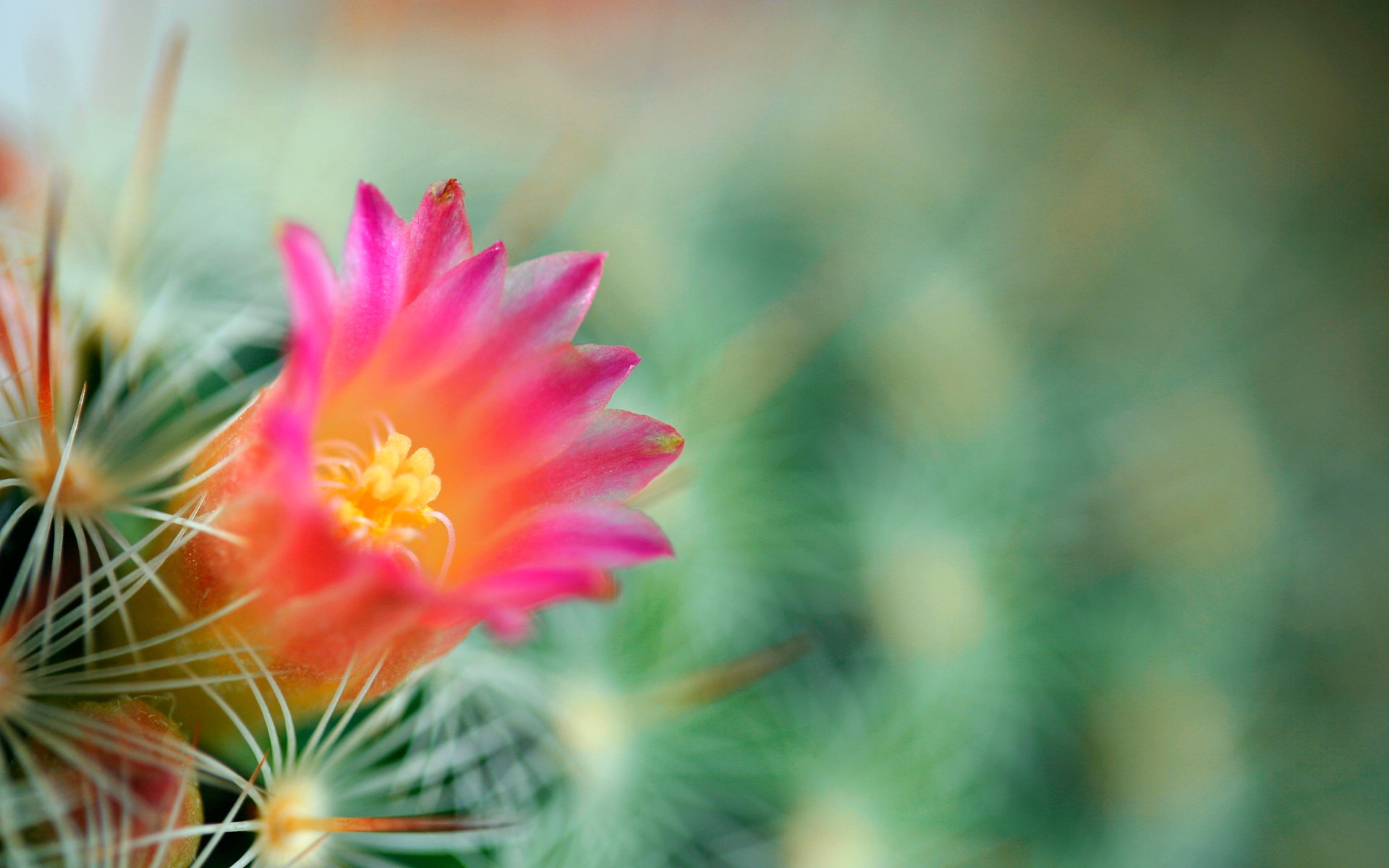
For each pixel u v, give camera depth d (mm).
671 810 99
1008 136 165
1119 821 115
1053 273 152
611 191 116
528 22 175
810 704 106
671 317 111
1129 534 133
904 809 105
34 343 85
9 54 135
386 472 77
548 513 77
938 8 178
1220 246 169
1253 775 126
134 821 78
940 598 111
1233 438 144
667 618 99
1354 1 201
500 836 91
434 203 77
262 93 123
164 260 98
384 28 131
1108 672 121
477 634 94
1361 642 149
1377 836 135
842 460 116
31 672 79
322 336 71
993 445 123
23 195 102
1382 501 159
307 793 83
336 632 76
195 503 78
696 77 169
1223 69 189
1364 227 182
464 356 78
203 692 80
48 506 80
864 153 145
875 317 127
